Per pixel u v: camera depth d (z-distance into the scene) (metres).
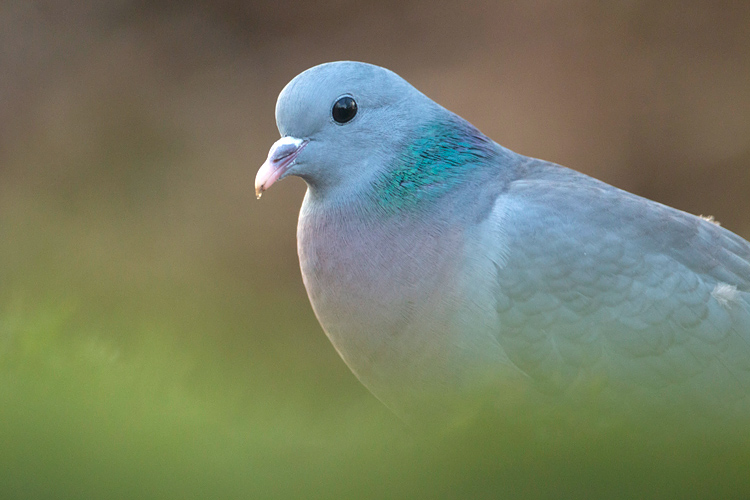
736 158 4.60
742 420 2.96
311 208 2.99
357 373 2.99
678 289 2.96
